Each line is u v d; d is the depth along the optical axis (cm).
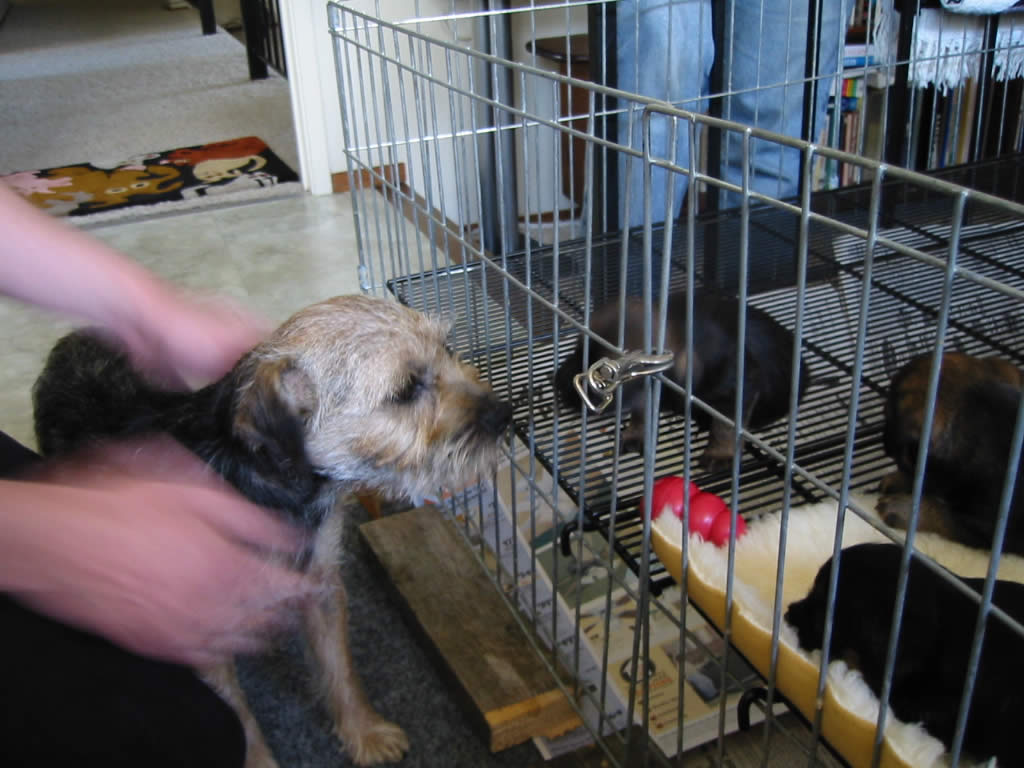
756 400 165
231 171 430
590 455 172
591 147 103
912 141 318
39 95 600
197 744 94
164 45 754
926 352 177
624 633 153
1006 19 297
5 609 92
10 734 82
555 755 147
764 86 246
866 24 309
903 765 87
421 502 198
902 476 152
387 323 143
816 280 218
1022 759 92
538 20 357
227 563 76
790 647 104
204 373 131
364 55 362
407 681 164
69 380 152
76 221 374
